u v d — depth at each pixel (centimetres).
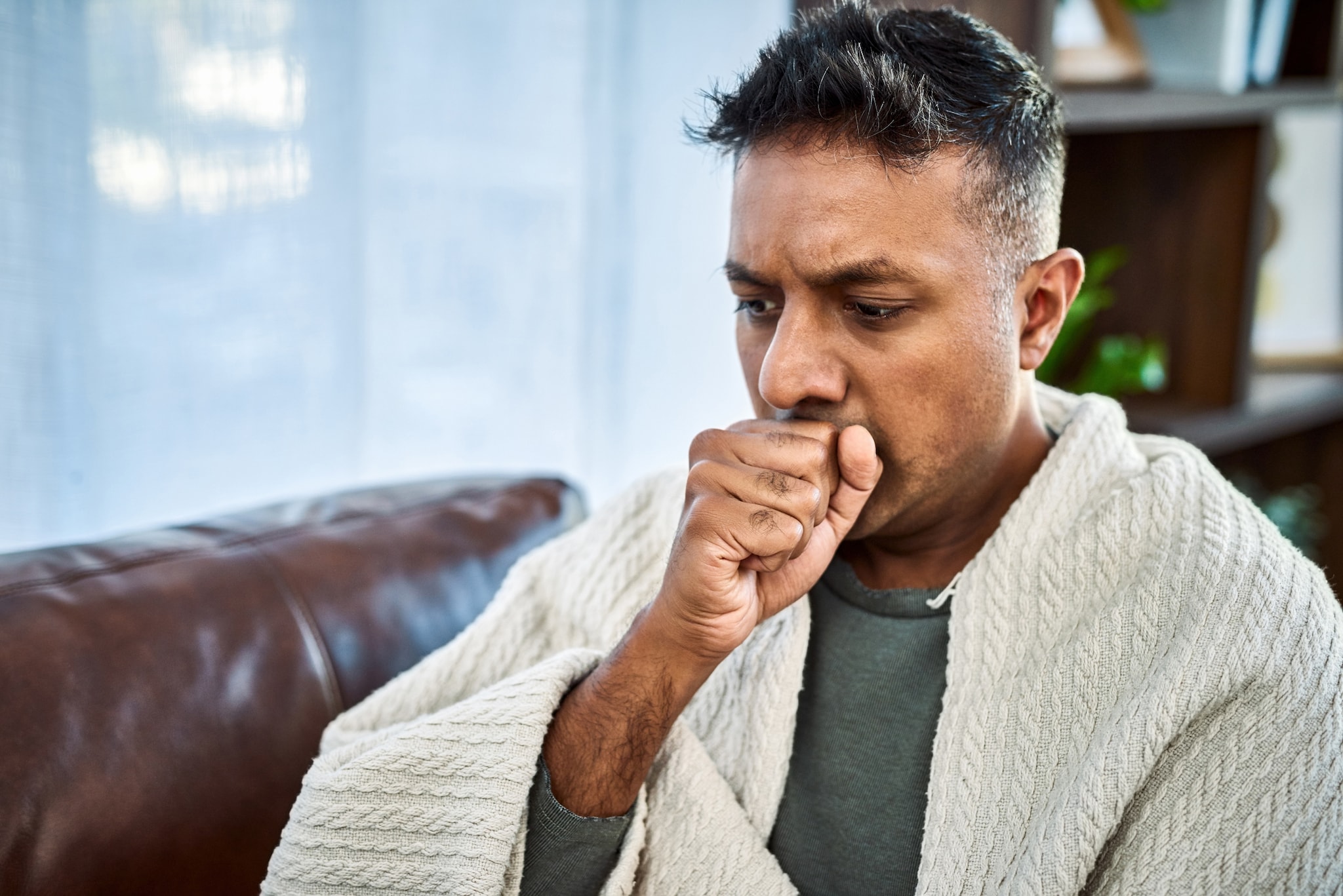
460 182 136
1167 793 62
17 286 104
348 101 124
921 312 64
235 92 116
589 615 84
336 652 88
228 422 121
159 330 115
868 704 74
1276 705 61
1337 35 169
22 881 71
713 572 63
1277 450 217
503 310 142
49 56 103
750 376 71
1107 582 68
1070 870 61
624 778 69
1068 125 134
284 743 84
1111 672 65
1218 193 166
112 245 111
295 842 70
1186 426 157
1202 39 157
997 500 74
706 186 152
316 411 127
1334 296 212
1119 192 173
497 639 84
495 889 67
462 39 133
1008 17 123
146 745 78
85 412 110
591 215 145
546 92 139
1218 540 66
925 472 67
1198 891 59
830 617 78
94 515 113
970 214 64
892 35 68
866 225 62
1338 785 59
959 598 71
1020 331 71
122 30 109
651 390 156
